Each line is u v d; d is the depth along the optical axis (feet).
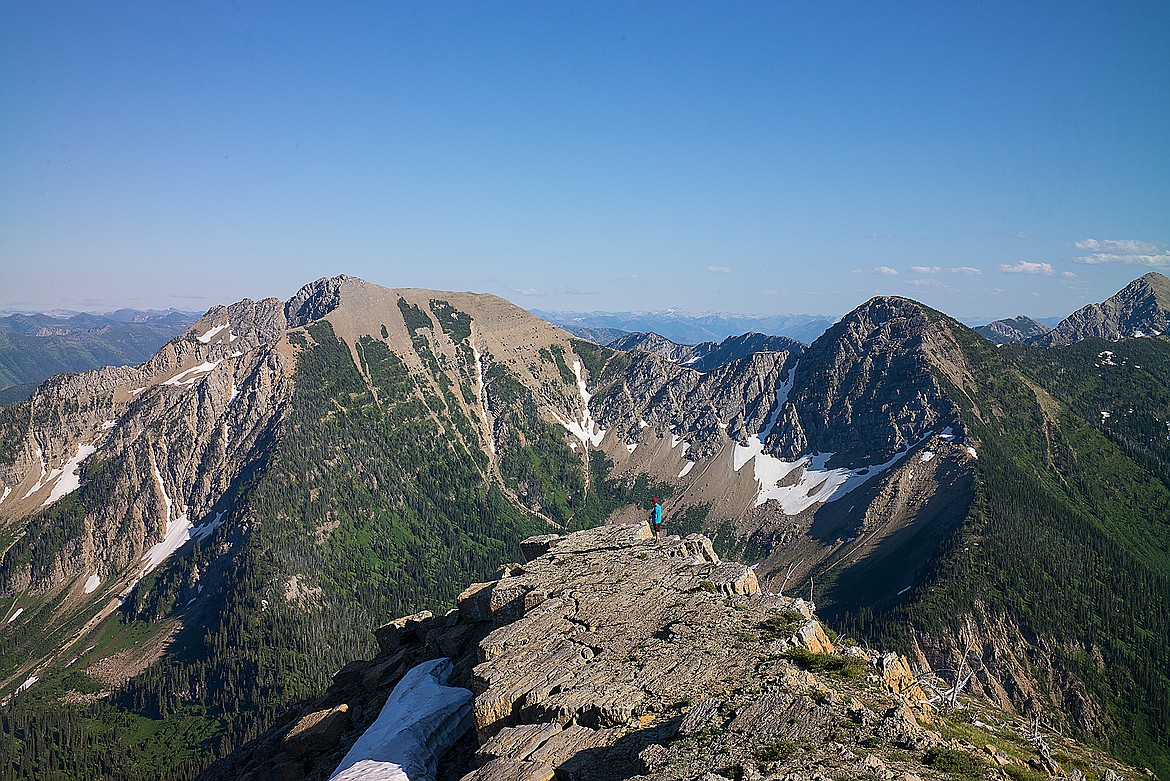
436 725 113.09
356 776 101.14
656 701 98.94
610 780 81.76
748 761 78.95
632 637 123.03
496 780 85.35
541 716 101.09
